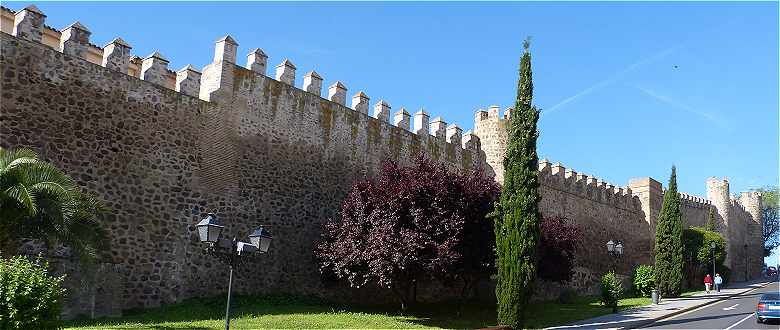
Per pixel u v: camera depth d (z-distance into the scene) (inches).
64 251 652.1
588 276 1489.9
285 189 884.6
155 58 781.3
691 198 2229.3
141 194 729.6
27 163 531.8
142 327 590.6
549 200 1397.6
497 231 824.3
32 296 435.5
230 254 554.9
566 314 1015.6
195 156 789.9
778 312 872.9
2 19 823.1
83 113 695.7
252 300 804.0
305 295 882.1
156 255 732.7
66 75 689.6
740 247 2578.7
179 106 786.8
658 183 1916.8
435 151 1147.3
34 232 549.0
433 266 753.6
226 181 818.2
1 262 448.1
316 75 966.4
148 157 744.3
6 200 517.3
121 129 725.3
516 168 831.7
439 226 787.4
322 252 844.6
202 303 751.1
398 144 1077.1
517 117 860.0
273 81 903.1
